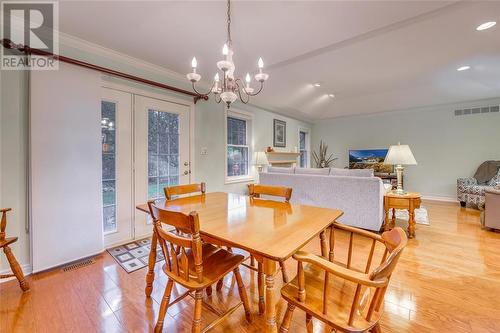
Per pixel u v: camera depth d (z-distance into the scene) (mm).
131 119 2836
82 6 1914
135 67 2883
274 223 1329
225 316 1355
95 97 2436
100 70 2455
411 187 5836
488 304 1631
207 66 3125
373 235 1252
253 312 1575
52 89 2150
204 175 3738
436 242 2781
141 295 1758
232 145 4500
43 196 2100
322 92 4867
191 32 2322
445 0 1938
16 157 2020
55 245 2170
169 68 3150
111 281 1948
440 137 5484
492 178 4559
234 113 4441
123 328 1429
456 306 1613
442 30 2416
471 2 1976
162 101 3156
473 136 5121
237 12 2025
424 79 4027
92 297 1731
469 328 1410
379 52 2928
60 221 2197
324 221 1367
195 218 1116
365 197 3006
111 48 2580
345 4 1955
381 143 6277
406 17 2164
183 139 3426
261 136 5117
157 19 2102
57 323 1465
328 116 6754
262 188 2057
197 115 3621
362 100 5531
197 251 1153
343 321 948
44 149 2104
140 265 2229
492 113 4934
